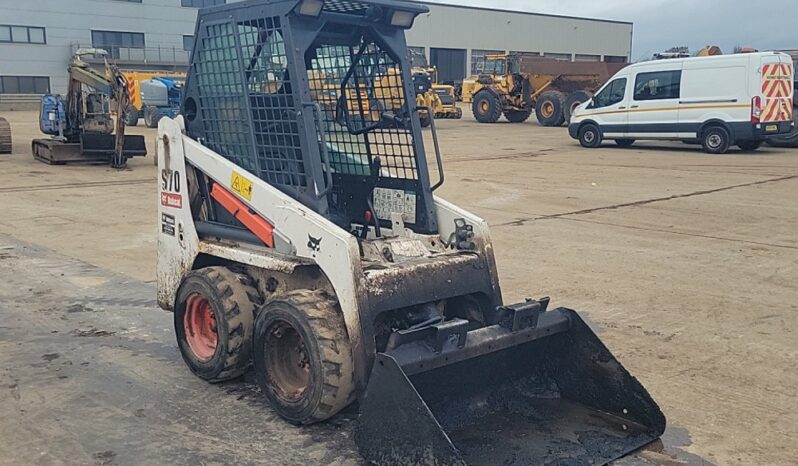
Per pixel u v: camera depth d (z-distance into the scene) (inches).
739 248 344.8
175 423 169.9
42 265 315.9
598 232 381.4
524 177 588.4
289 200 169.0
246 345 182.1
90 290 279.1
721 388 191.9
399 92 188.4
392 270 159.3
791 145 803.4
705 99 733.3
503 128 1144.2
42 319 245.4
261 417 172.6
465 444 155.3
